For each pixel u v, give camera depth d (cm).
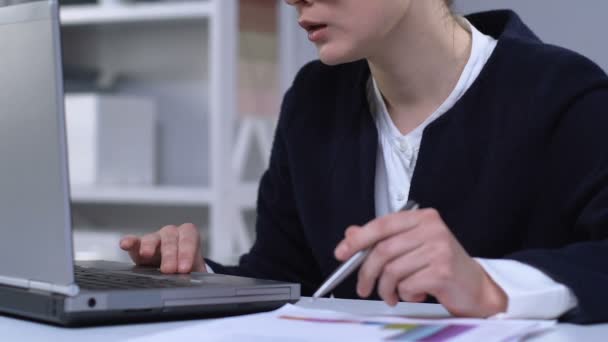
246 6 279
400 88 131
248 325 85
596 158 117
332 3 114
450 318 88
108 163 301
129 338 82
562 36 220
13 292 92
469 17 144
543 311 88
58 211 84
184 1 294
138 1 300
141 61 343
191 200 279
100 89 340
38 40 82
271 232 155
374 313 96
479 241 125
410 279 87
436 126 127
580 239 115
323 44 117
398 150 132
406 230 88
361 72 139
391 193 133
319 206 139
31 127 84
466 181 126
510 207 124
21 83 85
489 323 82
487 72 128
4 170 89
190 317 94
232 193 276
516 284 89
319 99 145
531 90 124
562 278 90
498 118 125
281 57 281
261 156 287
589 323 89
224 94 272
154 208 347
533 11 221
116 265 126
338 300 110
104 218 353
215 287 96
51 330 86
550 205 122
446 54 129
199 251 125
